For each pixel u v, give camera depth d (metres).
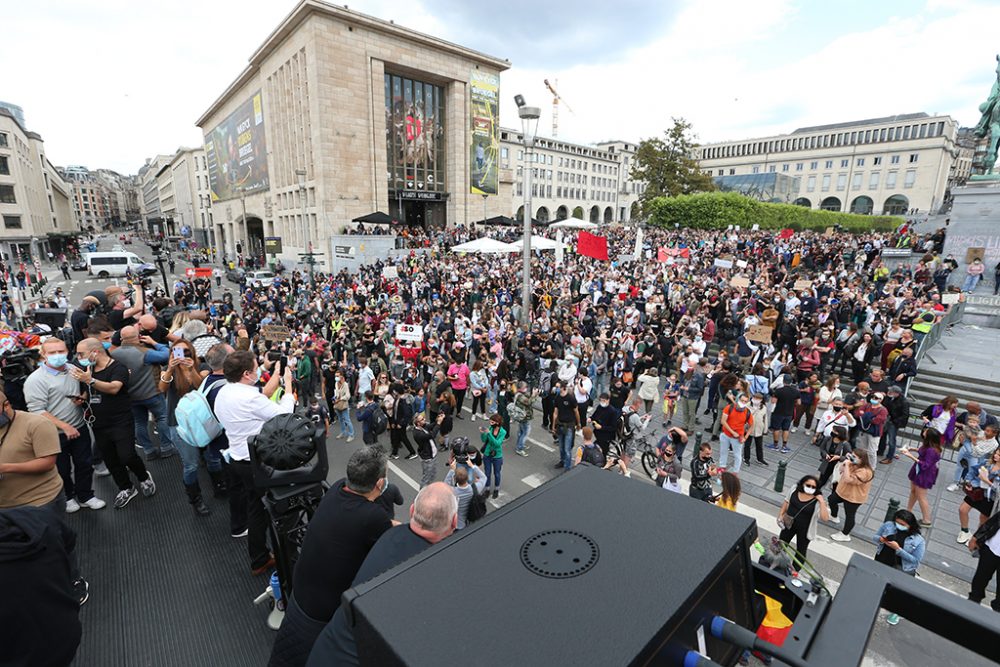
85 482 4.62
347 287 26.00
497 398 11.73
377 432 10.10
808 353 12.35
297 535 3.13
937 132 77.38
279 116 47.47
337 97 39.44
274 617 3.37
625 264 28.89
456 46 45.28
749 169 97.50
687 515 1.46
